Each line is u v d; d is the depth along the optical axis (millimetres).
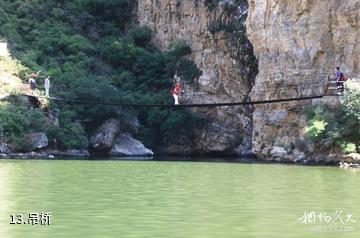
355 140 57719
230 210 27656
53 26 96000
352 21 63438
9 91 73812
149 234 22344
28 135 71438
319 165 57875
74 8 100000
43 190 34000
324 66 66125
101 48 95625
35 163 56250
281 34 69438
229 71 88125
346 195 32938
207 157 81875
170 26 96688
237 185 37875
